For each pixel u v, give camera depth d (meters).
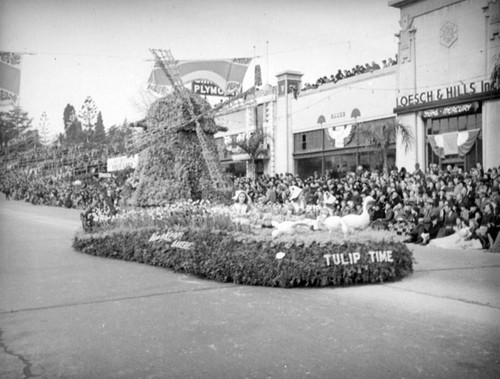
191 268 10.41
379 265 9.05
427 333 6.08
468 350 5.48
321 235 9.59
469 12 14.44
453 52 14.89
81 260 12.99
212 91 20.00
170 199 17.64
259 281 9.18
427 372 4.89
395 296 8.05
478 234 12.77
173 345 5.84
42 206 33.97
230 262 9.50
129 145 20.09
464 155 14.84
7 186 37.12
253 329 6.37
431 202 13.98
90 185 29.48
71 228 21.95
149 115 18.84
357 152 17.92
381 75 17.06
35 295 8.63
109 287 9.27
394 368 5.00
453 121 15.12
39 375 5.04
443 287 8.61
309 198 17.22
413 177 15.05
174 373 5.00
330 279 8.90
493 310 7.08
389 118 16.91
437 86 15.36
